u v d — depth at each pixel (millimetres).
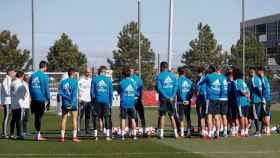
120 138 18594
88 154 14406
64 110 17641
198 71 19891
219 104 18656
